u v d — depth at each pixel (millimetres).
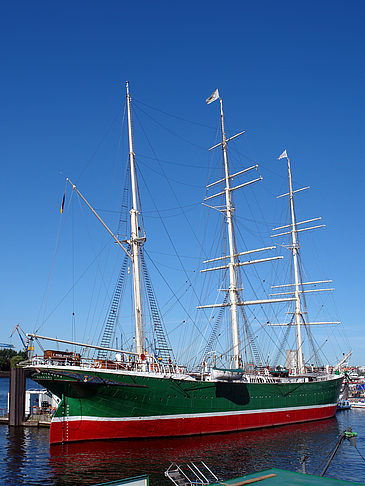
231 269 59156
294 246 79125
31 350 36812
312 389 60906
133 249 46750
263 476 16234
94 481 26906
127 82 50812
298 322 75562
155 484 26031
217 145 64312
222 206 62594
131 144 49250
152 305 46875
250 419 48688
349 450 38000
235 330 57375
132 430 38250
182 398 41500
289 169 82750
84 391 35969
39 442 40562
